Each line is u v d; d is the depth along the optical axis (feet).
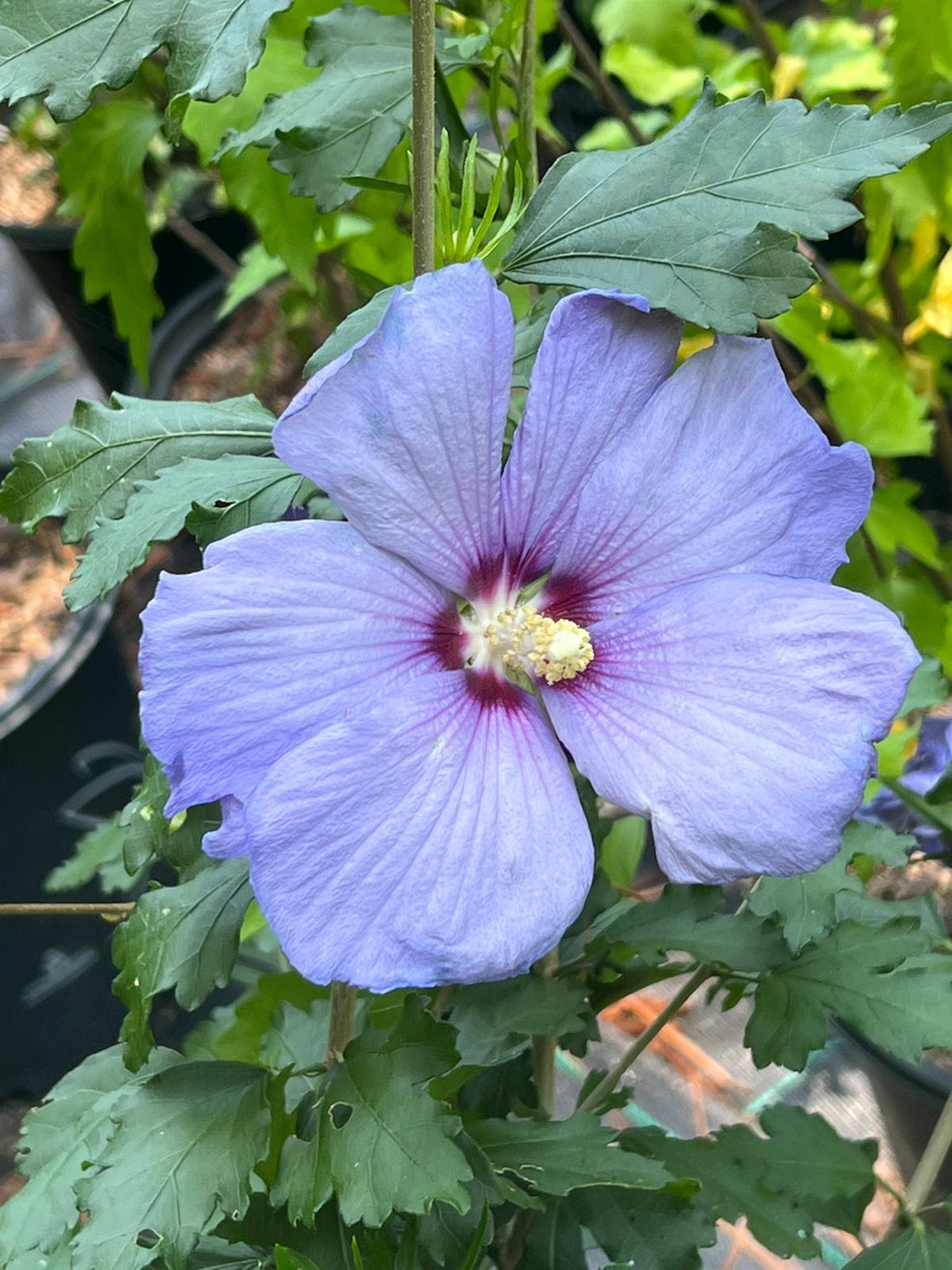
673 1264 0.69
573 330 0.49
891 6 1.02
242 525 0.57
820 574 0.54
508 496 0.52
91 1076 0.71
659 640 0.53
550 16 1.01
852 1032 1.09
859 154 0.50
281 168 0.64
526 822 0.49
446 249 0.54
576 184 0.54
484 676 0.54
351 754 0.47
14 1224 0.65
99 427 0.62
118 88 0.46
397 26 0.67
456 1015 0.70
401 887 0.47
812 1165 0.76
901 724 1.11
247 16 0.46
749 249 0.50
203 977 0.58
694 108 0.53
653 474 0.52
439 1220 0.61
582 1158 0.61
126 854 0.57
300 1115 0.61
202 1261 0.68
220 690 0.45
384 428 0.46
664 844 0.51
